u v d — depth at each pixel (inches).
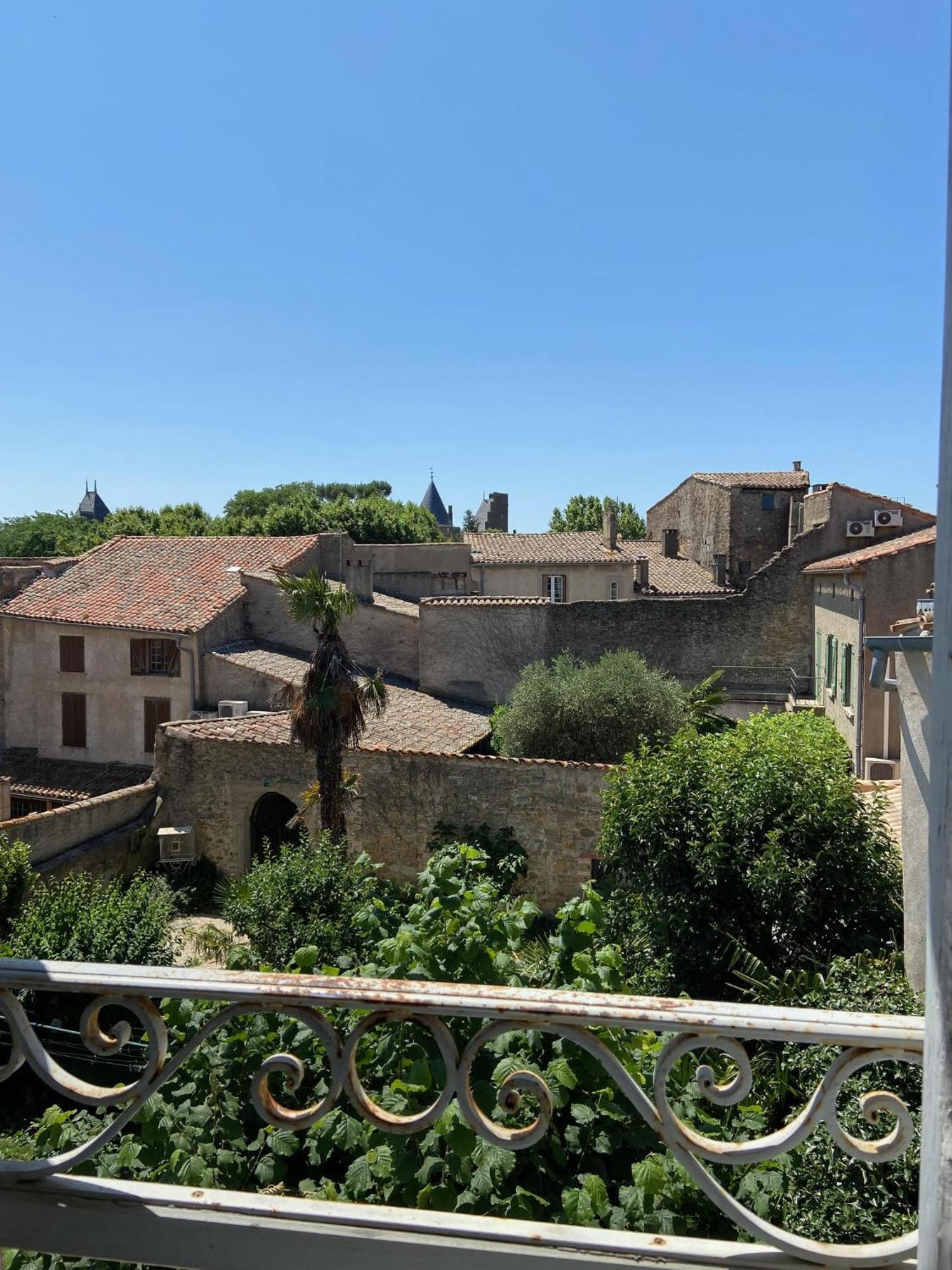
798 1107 199.2
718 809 364.5
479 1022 141.3
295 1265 75.1
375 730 776.3
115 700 948.6
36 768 950.4
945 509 50.9
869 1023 67.1
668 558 1614.2
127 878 708.7
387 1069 140.9
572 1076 128.5
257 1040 159.9
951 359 50.9
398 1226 74.4
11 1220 80.5
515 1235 72.8
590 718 772.0
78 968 78.4
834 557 992.9
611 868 413.7
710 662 1029.8
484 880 200.4
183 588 1020.5
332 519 2010.3
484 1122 73.7
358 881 501.7
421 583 1322.6
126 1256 77.9
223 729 751.1
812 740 440.8
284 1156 155.9
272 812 749.3
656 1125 70.6
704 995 351.9
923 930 248.2
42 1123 151.2
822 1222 154.4
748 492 1483.8
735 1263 69.9
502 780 639.8
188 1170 137.0
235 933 539.5
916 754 253.6
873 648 253.8
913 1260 66.9
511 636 978.7
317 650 628.1
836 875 340.2
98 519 3503.9
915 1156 161.3
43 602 1000.2
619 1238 71.9
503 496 2701.8
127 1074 380.8
